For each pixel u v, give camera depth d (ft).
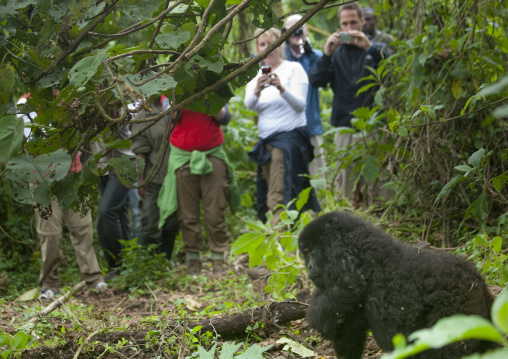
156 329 13.83
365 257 10.11
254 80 23.62
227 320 13.69
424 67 18.21
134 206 25.86
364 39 23.12
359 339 10.87
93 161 11.01
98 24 11.66
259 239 16.24
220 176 22.94
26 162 10.20
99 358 12.33
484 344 8.64
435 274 9.01
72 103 10.45
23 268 24.30
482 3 17.60
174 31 10.95
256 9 12.05
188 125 22.30
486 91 4.80
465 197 16.83
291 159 22.70
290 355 12.60
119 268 22.21
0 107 11.35
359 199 23.89
